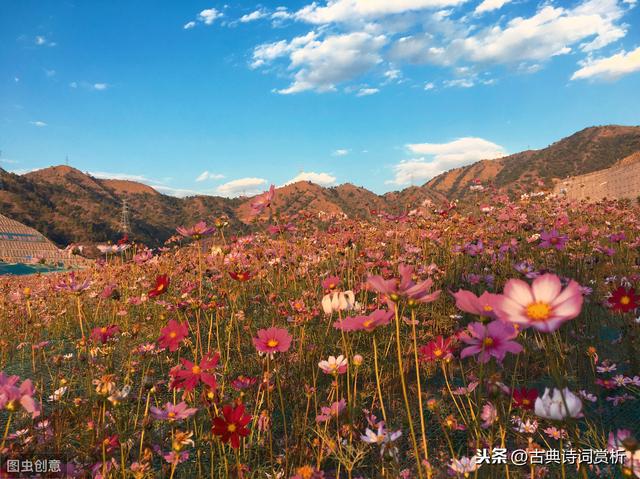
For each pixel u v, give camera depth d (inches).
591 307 171.8
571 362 138.6
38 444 102.6
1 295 268.8
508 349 68.7
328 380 145.2
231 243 262.7
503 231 276.7
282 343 105.4
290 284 241.0
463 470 81.2
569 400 58.2
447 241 264.1
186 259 279.3
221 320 189.3
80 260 316.5
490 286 203.5
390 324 178.5
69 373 159.3
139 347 157.3
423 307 198.4
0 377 72.6
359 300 187.8
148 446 102.4
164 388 135.9
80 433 110.9
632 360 133.4
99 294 225.1
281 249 261.0
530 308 52.5
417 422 119.3
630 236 281.7
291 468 98.9
